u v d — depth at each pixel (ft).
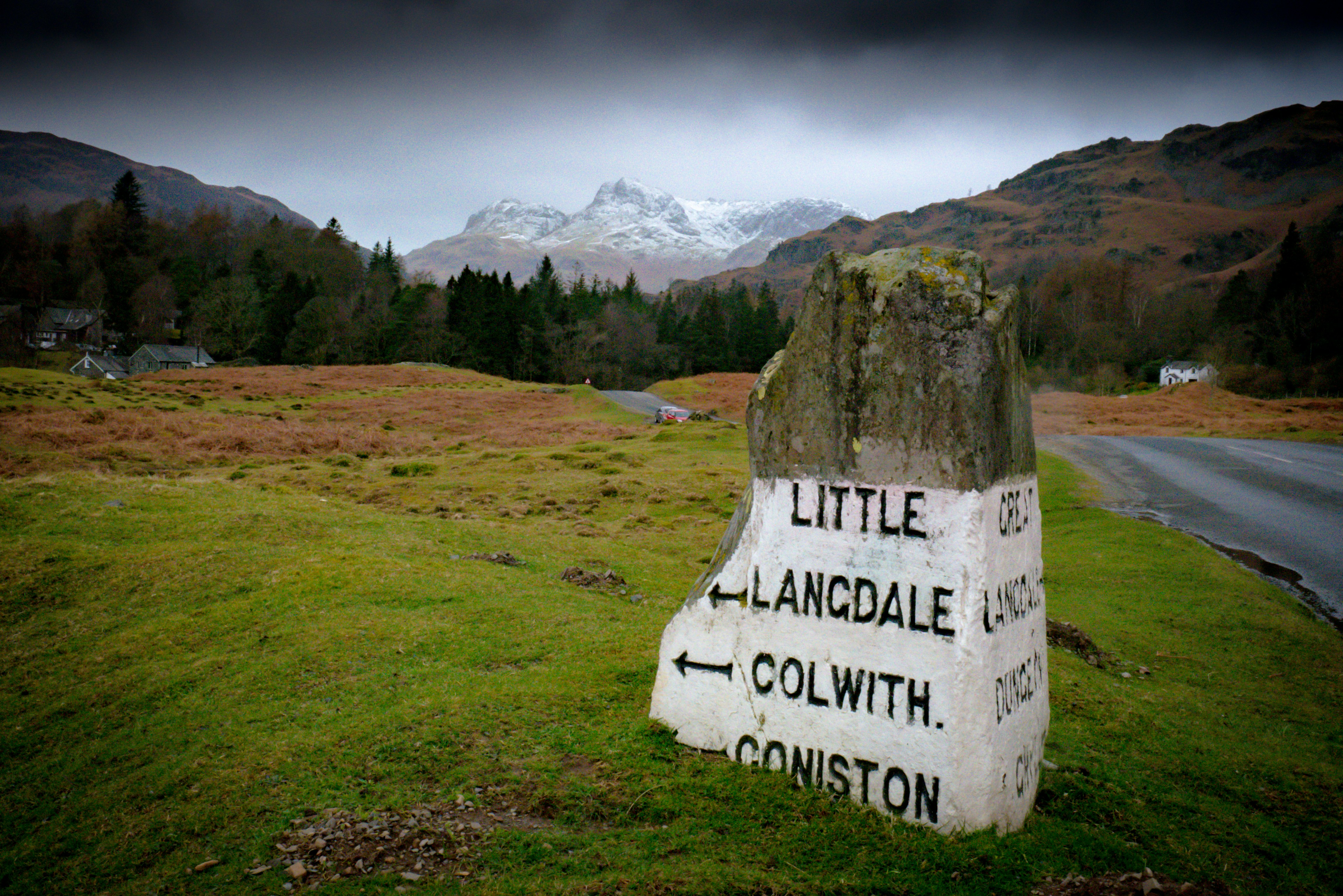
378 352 371.15
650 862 19.65
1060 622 44.78
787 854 20.06
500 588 47.91
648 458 137.90
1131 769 28.09
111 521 65.16
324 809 22.95
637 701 29.17
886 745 21.65
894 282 21.62
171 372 274.16
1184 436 181.16
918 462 21.31
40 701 36.45
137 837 23.75
